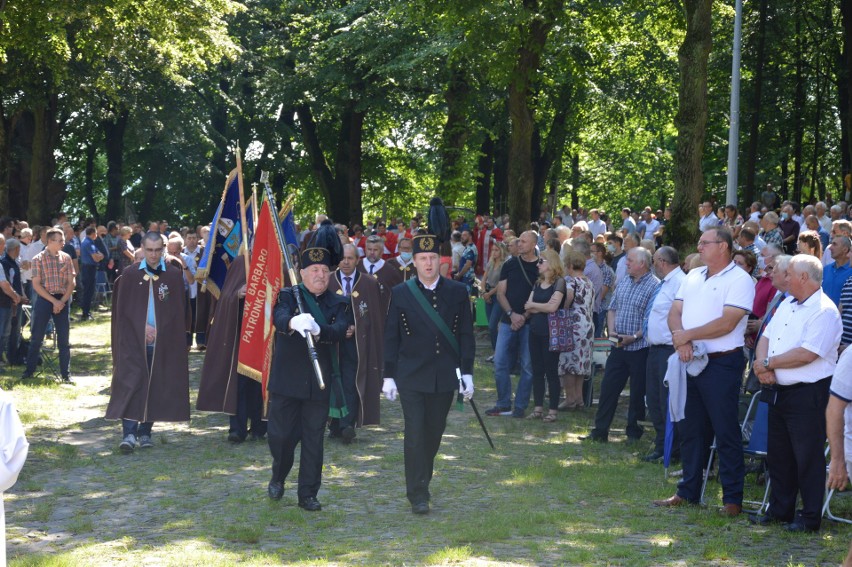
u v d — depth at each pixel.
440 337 7.23
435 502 7.61
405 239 12.36
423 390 7.21
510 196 21.97
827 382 6.68
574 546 6.30
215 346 9.98
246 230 10.12
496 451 9.64
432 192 45.69
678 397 7.38
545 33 21.03
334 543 6.41
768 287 9.44
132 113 33.97
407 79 30.27
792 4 30.66
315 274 7.36
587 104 34.62
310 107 37.06
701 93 15.77
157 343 9.65
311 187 44.66
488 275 15.05
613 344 10.15
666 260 9.23
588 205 55.19
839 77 31.44
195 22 23.50
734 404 7.18
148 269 9.71
